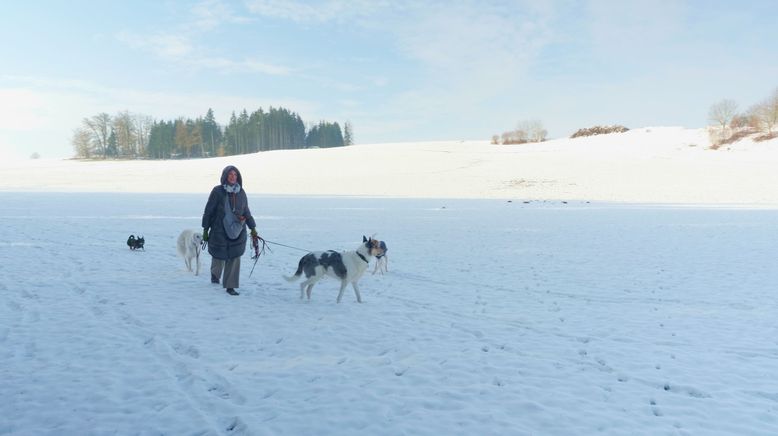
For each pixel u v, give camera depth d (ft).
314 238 55.52
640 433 13.29
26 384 15.40
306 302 27.84
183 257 35.04
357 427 13.34
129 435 12.60
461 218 79.51
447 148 268.00
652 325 24.03
